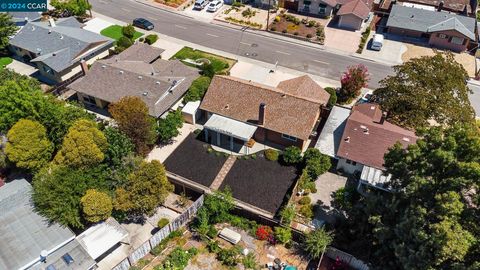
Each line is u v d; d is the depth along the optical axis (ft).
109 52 218.59
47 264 113.39
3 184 142.00
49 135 145.28
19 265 111.45
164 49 218.59
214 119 163.53
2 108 141.59
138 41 228.63
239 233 131.23
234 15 265.75
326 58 225.35
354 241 123.75
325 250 120.78
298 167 154.71
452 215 89.51
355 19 246.06
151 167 126.82
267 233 129.18
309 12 266.98
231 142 162.30
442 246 85.30
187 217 133.39
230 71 211.82
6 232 119.65
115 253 124.57
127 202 125.29
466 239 85.30
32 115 142.92
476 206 93.25
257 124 160.45
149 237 130.00
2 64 212.23
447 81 148.66
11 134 134.00
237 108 165.07
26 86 149.79
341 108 175.32
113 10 270.87
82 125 134.92
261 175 152.05
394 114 156.87
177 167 154.92
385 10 264.72
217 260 123.65
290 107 160.04
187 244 128.06
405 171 109.70
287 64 219.82
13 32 215.72
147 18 261.65
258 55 226.99
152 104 167.02
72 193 122.72
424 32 238.48
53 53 198.80
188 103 175.73
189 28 251.80
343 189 143.95
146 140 151.94
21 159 134.51
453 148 99.35
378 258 111.24
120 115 146.30
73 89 179.01
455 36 229.04
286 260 123.54
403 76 156.97
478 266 82.99
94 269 119.14
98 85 178.19
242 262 122.72
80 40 203.72
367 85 203.82
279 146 165.27
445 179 95.45
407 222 97.60
